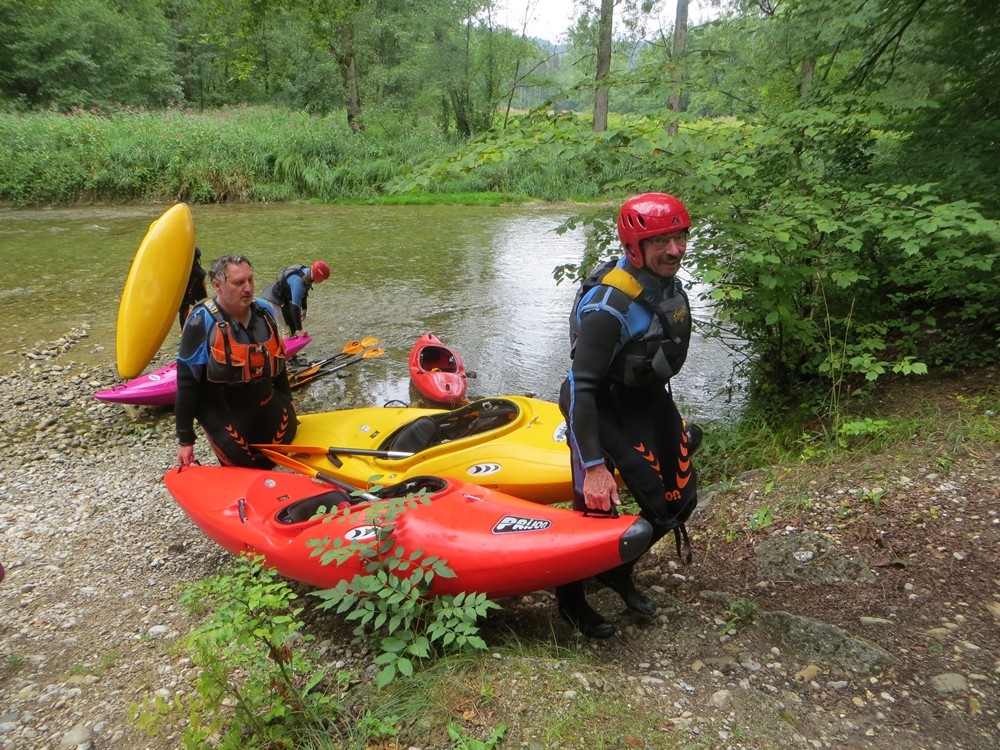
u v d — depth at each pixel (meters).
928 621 2.87
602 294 2.49
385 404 6.62
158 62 34.66
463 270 12.38
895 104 5.29
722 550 3.72
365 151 24.22
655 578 3.54
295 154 22.67
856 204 4.71
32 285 11.29
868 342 5.05
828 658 2.71
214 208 20.64
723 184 4.82
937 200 4.41
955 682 2.51
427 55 30.47
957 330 6.08
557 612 3.29
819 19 5.81
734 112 5.59
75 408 6.68
